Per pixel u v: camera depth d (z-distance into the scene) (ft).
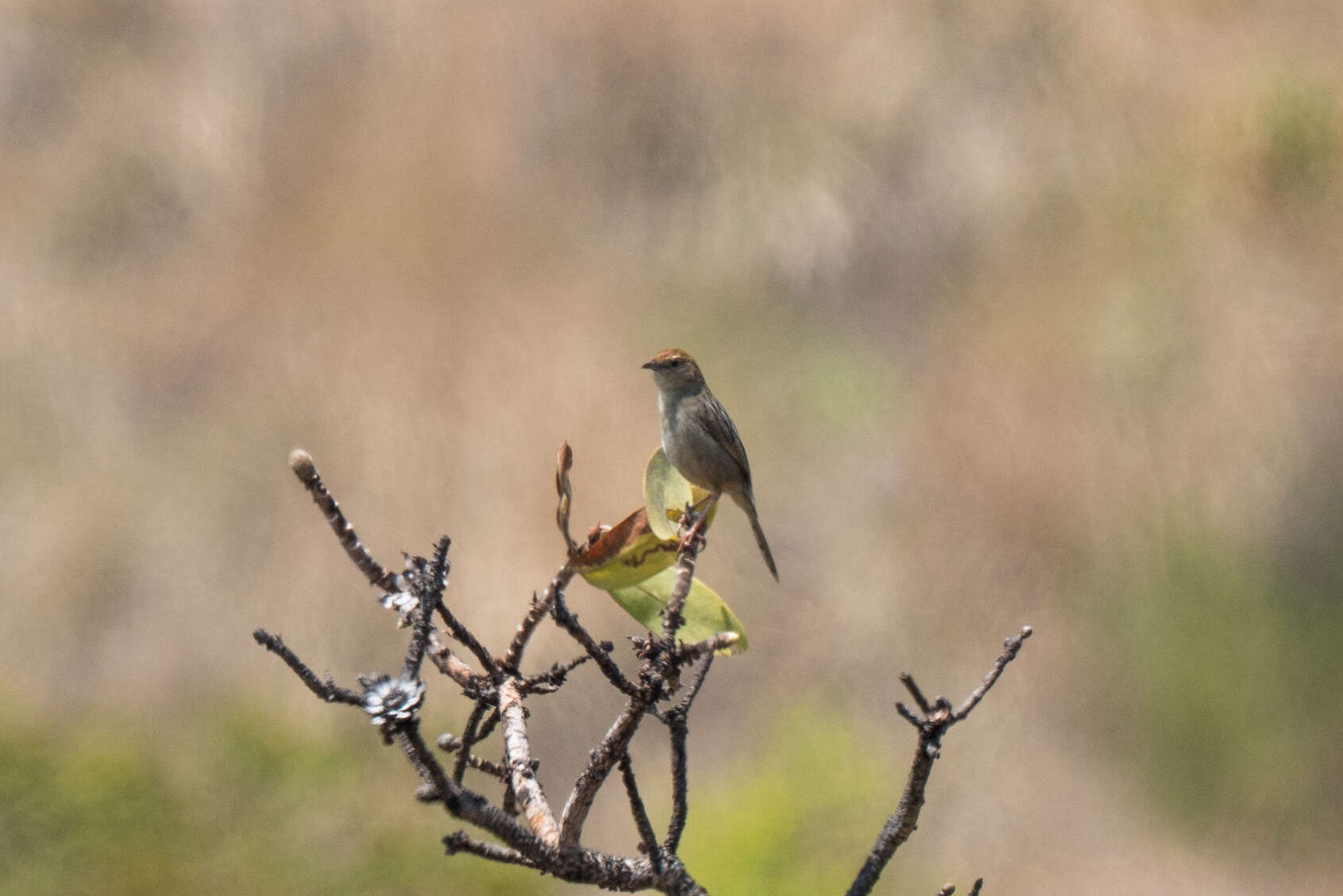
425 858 32.73
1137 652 44.21
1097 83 57.57
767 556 23.15
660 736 41.75
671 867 9.71
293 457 11.07
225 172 58.95
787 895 33.99
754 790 36.81
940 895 10.59
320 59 61.62
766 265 55.52
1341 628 43.57
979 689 10.18
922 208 56.80
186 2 64.34
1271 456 47.21
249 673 43.37
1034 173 56.70
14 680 43.34
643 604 12.35
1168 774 41.88
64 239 58.95
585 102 58.18
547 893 32.30
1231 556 45.55
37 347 54.60
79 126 62.54
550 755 41.42
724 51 59.36
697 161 57.36
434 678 39.37
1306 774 40.96
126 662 45.55
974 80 59.00
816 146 57.36
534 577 44.70
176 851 32.35
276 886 31.86
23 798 32.35
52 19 64.23
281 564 46.83
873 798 36.88
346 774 35.53
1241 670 43.21
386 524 46.80
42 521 49.01
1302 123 53.62
